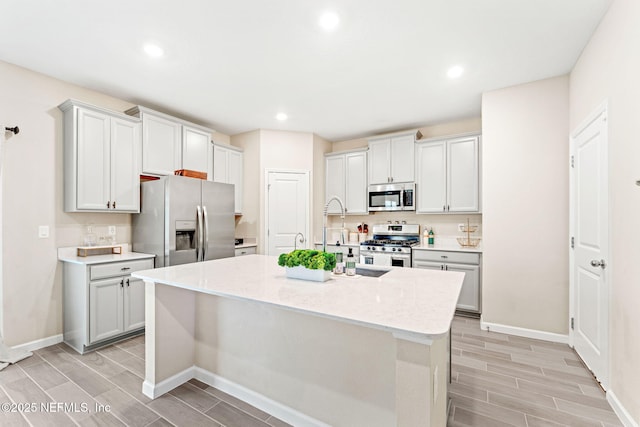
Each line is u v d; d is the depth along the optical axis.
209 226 3.57
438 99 3.42
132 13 1.97
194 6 1.91
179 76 2.85
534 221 2.91
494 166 3.09
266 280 1.85
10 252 2.55
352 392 1.57
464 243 4.15
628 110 1.70
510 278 3.02
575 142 2.61
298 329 1.74
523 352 2.62
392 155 4.45
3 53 2.42
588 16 2.00
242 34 2.21
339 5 1.90
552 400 1.95
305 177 4.73
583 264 2.43
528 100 2.96
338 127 4.50
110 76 2.83
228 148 4.45
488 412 1.83
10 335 2.55
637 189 1.61
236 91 3.20
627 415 1.69
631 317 1.67
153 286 1.97
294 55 2.50
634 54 1.63
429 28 2.13
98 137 2.92
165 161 3.51
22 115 2.63
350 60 2.58
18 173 2.60
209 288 1.65
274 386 1.83
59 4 1.87
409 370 1.11
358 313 1.23
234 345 2.02
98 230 3.13
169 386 2.05
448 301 1.41
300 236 4.68
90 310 2.62
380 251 4.23
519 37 2.24
